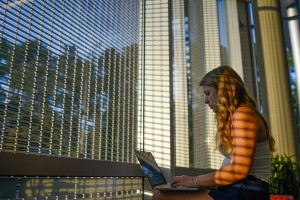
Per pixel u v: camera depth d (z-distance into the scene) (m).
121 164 2.03
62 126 1.61
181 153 2.93
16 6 1.38
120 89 2.24
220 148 1.48
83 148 1.75
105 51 2.08
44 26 1.54
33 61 1.46
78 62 1.78
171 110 2.61
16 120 1.33
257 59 4.73
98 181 1.84
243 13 5.10
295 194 3.48
